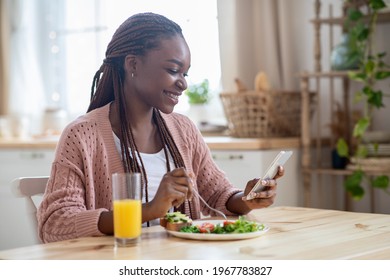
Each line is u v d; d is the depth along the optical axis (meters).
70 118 5.39
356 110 3.84
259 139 3.66
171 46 2.01
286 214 2.07
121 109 2.05
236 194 2.16
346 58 3.50
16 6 5.48
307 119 3.62
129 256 1.43
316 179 3.81
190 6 4.47
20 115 5.48
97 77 2.14
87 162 1.91
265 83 3.79
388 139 3.48
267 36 4.06
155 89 2.02
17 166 4.57
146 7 4.75
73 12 5.35
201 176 2.32
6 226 4.48
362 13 3.40
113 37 2.08
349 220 1.93
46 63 5.46
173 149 2.16
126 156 2.02
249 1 4.11
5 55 5.47
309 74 3.59
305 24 4.04
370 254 1.46
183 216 1.74
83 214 1.72
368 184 3.81
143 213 1.69
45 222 1.80
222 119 4.48
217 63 4.41
